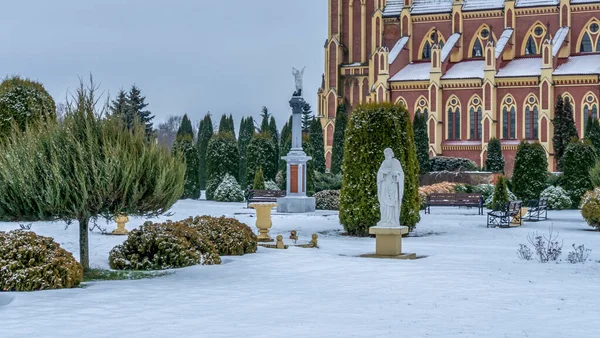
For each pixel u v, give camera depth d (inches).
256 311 553.3
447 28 3784.5
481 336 464.4
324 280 717.9
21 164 746.8
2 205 759.1
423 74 3649.1
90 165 746.2
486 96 3440.0
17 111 1347.2
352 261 876.0
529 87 3393.2
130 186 766.5
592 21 3467.0
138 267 815.1
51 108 1382.9
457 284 689.0
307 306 575.5
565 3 3491.6
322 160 3287.4
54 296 616.7
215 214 1734.7
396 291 650.2
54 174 733.9
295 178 1859.0
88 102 778.8
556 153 3105.3
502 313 546.9
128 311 550.3
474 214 1875.0
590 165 2140.7
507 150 3417.8
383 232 946.7
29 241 685.3
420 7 3848.4
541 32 3587.6
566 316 535.5
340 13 3988.7
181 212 1802.4
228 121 3900.1
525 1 3617.1
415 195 1326.3
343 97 3969.0
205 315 536.1
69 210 755.4
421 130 3021.7
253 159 2689.5
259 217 1163.9
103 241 1110.4
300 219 1593.3
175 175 809.5
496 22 3676.2
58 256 687.1
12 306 567.8
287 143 3006.9
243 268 808.9
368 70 3912.4
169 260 828.0
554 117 3154.5
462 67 3627.0
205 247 876.6
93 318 522.0
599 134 2910.9
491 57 3427.7
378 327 493.0
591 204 1418.6
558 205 2087.8
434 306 575.5
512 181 2242.9
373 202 1291.8
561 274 765.3
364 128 1302.9
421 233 1350.9
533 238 1246.9
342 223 1325.0
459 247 1096.2
